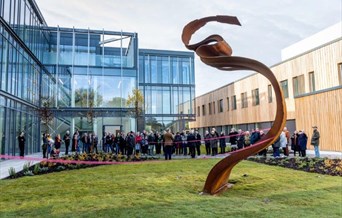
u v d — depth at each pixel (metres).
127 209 5.05
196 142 15.95
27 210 5.11
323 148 17.52
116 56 25.39
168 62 30.58
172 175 8.91
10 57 16.38
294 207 5.27
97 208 5.16
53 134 22.81
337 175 8.71
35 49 22.25
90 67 24.62
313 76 21.09
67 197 6.08
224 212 4.84
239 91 31.12
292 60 23.38
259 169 10.11
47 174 9.59
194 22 6.86
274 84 6.14
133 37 25.89
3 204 5.54
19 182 8.00
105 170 10.38
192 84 30.84
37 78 22.81
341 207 5.29
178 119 29.72
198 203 5.43
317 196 6.16
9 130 16.06
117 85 24.80
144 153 17.14
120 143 16.98
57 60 24.16
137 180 8.11
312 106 18.56
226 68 6.85
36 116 21.80
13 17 17.19
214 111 37.56
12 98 16.45
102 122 23.86
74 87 24.02
